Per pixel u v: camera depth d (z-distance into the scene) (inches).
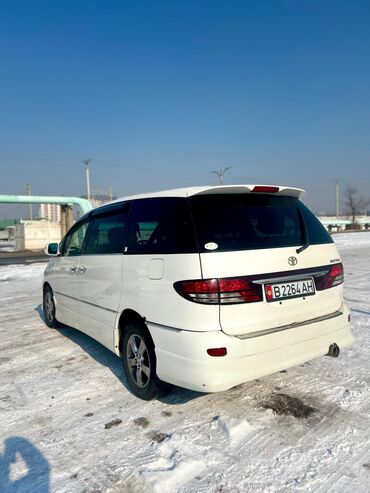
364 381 151.9
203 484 96.8
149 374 135.9
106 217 173.6
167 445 113.1
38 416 133.4
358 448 109.4
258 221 131.0
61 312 220.5
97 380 161.9
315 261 135.8
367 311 262.4
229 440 115.0
